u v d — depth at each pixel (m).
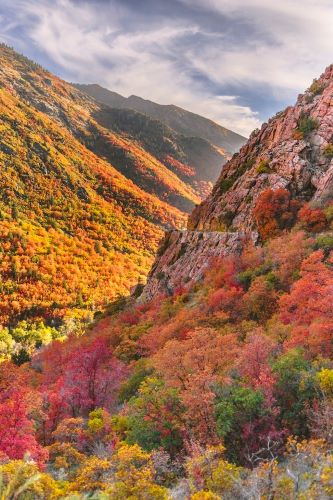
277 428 16.19
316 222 48.25
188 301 53.84
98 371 34.09
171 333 41.22
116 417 21.97
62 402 28.17
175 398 18.17
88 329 78.19
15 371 42.81
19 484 10.91
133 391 30.55
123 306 80.19
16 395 22.61
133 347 44.53
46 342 134.50
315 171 56.12
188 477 12.84
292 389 17.41
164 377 22.45
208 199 80.12
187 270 63.38
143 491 11.32
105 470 13.30
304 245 42.62
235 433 15.95
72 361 35.72
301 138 61.62
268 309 37.47
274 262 44.81
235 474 11.70
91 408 31.20
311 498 9.42
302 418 16.30
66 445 18.70
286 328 28.25
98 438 21.72
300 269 38.62
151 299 66.94
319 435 14.73
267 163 63.81
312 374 17.64
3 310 172.75
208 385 17.70
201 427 16.38
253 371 19.20
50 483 11.59
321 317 25.73
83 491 12.47
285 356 19.41
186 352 22.92
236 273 49.56
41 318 172.25
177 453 16.61
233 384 18.25
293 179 56.84
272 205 53.94
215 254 59.56
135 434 18.02
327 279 30.58
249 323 35.41
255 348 20.25
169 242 77.94
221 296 42.00
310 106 64.75
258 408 16.03
